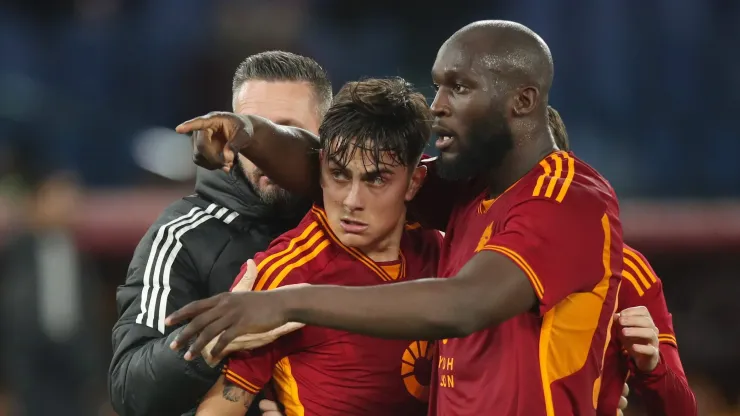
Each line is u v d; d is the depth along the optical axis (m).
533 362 7.97
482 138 8.16
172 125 29.94
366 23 32.03
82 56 29.98
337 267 8.98
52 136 27.52
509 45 8.12
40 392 21.48
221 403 8.62
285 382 8.96
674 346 9.88
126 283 9.84
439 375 8.66
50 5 32.03
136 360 8.89
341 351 8.87
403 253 9.34
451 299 7.12
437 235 9.79
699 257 22.22
